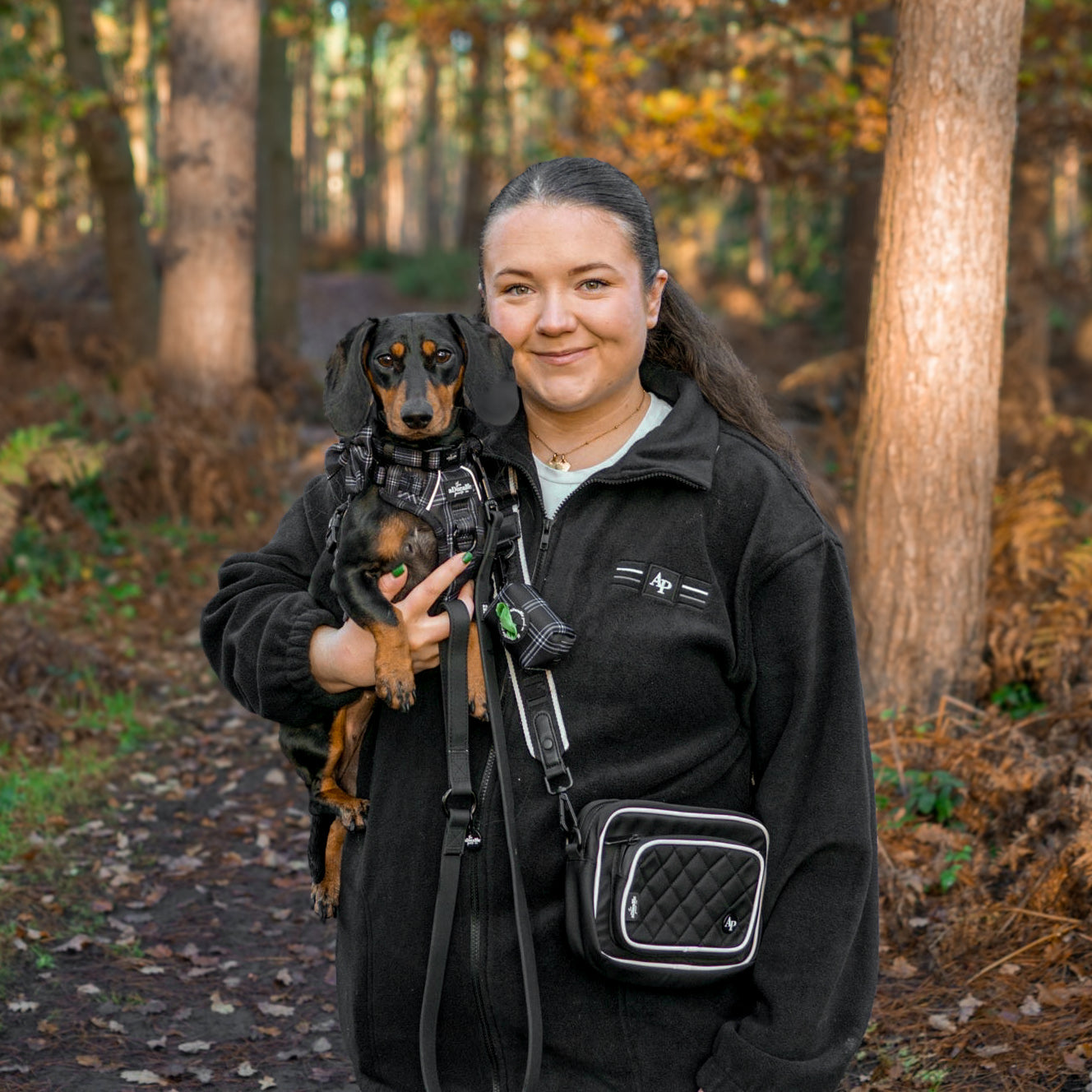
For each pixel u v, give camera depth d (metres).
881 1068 3.16
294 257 15.11
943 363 4.60
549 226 1.79
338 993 1.97
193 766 5.60
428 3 9.06
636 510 1.82
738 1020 1.78
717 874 1.69
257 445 9.20
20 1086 3.25
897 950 3.71
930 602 4.70
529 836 1.75
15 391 10.36
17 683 5.94
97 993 3.76
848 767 1.78
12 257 17.81
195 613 7.40
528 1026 1.71
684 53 8.51
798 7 7.78
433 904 1.80
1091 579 4.94
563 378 1.83
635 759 1.77
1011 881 3.91
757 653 1.80
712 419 1.90
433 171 32.34
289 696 1.97
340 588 1.90
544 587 1.82
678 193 9.58
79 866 4.58
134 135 23.30
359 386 2.01
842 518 6.14
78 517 7.87
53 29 16.03
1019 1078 3.06
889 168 4.72
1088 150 9.44
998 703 4.80
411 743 1.87
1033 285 11.42
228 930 4.23
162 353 10.10
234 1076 3.38
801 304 22.77
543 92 23.84
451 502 1.93
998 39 4.51
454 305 24.62
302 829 5.05
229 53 9.77
